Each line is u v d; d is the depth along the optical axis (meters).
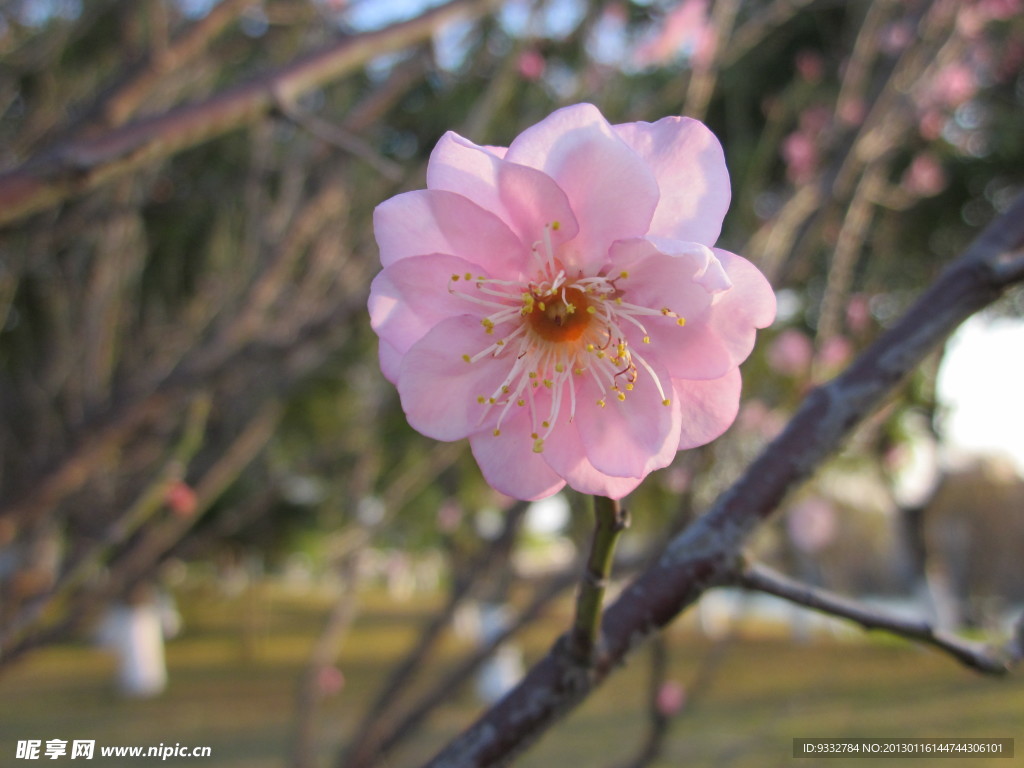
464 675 2.66
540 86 3.91
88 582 2.95
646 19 3.80
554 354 1.11
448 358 1.08
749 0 4.64
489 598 4.62
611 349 1.08
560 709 0.98
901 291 6.02
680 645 10.88
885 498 12.61
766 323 1.02
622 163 0.99
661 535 2.33
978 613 17.75
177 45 2.07
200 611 19.08
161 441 4.01
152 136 1.72
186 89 4.02
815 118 4.48
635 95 4.15
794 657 10.28
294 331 3.55
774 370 3.57
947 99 4.32
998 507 18.58
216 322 4.30
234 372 2.76
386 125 4.50
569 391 1.10
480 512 5.44
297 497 10.73
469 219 1.02
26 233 3.93
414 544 10.91
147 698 9.33
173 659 12.46
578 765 5.89
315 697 3.62
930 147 4.97
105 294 4.09
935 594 13.18
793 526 6.93
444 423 1.09
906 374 1.06
